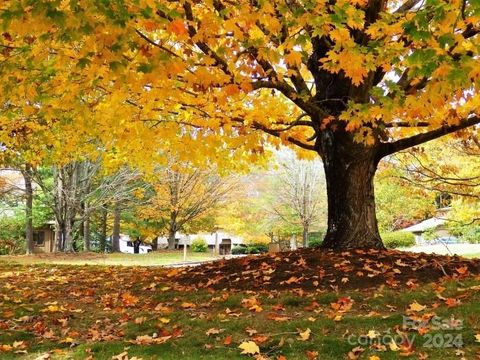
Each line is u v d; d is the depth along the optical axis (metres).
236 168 9.91
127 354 4.45
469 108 7.65
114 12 4.28
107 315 6.05
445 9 4.27
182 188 26.77
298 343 4.48
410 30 4.40
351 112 6.89
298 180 28.48
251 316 5.52
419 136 8.16
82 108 6.94
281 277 7.07
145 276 8.87
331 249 8.13
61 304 6.78
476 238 24.45
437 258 7.65
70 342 4.99
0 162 14.91
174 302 6.51
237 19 5.55
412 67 4.97
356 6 6.68
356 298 5.92
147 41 5.14
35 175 22.75
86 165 22.88
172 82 6.37
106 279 8.92
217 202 29.14
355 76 5.62
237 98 7.82
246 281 7.18
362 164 8.19
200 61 6.38
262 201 30.22
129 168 21.53
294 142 8.59
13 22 4.62
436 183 13.19
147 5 4.42
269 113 8.35
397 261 7.20
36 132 11.18
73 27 4.43
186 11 5.62
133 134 8.04
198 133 7.65
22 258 18.95
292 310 5.70
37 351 4.75
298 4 6.09
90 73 6.02
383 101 5.50
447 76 4.58
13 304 6.82
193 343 4.70
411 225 35.78
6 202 28.53
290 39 5.34
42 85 6.46
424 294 5.75
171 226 30.00
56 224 22.91
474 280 6.22
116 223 30.52
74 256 20.61
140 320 5.55
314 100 8.12
